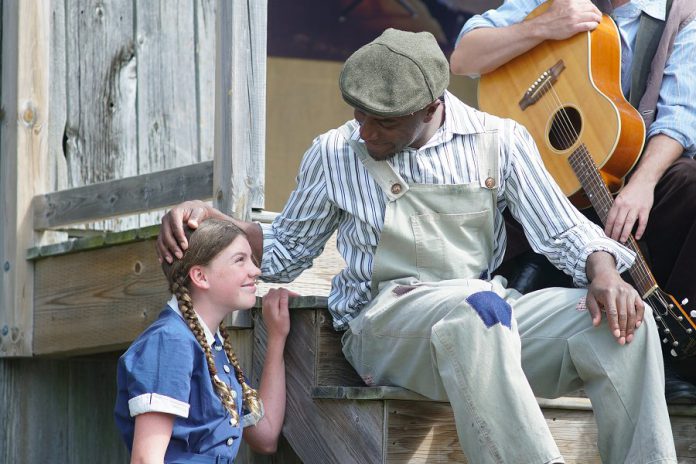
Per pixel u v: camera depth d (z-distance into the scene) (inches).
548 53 404.5
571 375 324.2
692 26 395.9
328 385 351.3
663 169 371.6
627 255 328.5
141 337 313.4
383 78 318.7
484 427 290.7
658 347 311.3
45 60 468.1
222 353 329.1
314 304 350.6
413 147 338.0
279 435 359.6
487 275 345.1
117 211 424.8
